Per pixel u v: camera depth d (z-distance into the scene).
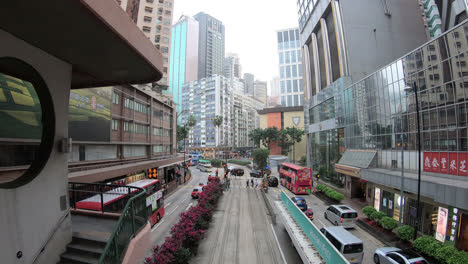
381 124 23.00
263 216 20.36
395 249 11.52
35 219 4.32
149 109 31.59
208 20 151.75
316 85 41.56
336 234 11.77
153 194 17.97
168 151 40.09
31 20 3.58
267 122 86.62
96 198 8.46
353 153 27.67
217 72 155.25
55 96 4.97
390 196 19.55
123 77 6.41
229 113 106.56
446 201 12.72
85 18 3.52
